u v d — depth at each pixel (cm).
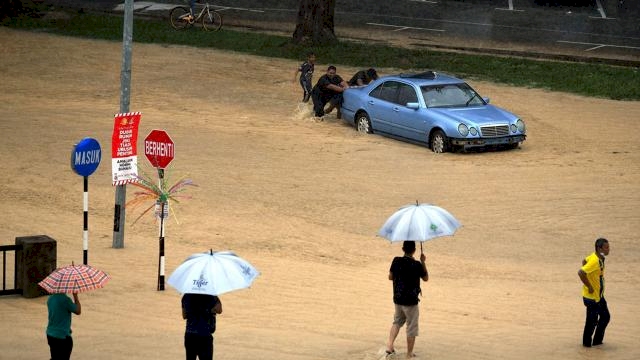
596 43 12631
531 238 5394
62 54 11025
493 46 12238
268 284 4338
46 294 4066
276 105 9100
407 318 3375
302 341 3566
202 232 5247
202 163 6825
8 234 4953
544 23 13612
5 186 6012
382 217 5719
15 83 9656
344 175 6656
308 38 11675
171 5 14162
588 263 3594
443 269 4781
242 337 3588
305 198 6062
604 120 8681
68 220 5356
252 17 13575
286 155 7188
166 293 4162
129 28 4897
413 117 7575
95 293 4094
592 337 3750
